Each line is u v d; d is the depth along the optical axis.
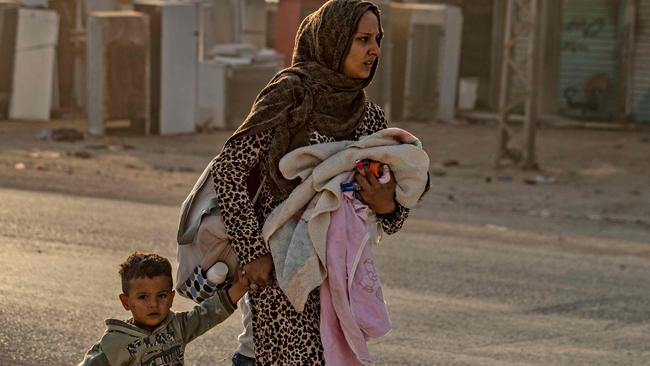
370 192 4.13
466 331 7.82
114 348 4.09
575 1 29.23
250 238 4.05
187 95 24.50
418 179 4.21
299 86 4.03
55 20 25.03
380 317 4.12
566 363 7.05
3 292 8.16
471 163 21.88
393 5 28.19
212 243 4.25
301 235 4.04
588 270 10.67
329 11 4.02
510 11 21.11
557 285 9.79
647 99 28.89
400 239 11.88
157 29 23.89
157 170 18.33
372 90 27.72
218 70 25.53
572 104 29.62
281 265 4.03
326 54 4.04
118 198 14.32
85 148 21.05
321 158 4.08
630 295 9.49
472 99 30.66
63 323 7.29
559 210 16.02
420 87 28.75
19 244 10.31
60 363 6.36
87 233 11.15
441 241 11.96
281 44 28.41
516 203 16.48
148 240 10.96
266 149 4.07
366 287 4.10
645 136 27.11
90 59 23.36
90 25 23.28
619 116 29.09
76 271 9.14
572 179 19.92
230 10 29.33
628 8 28.75
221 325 7.55
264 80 26.41
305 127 4.08
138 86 23.62
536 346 7.50
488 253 11.34
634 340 7.83
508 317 8.38
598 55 29.20
